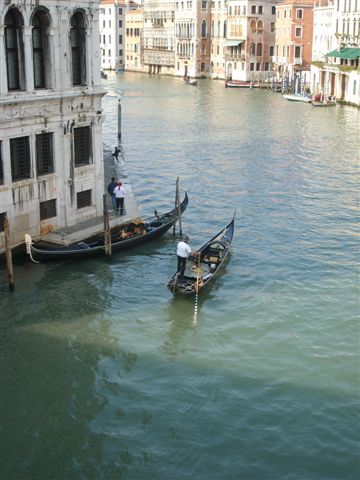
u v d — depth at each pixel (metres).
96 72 23.81
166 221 26.11
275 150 46.62
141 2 143.75
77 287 20.88
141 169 39.97
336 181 37.06
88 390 15.37
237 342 17.70
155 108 72.38
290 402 14.87
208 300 20.30
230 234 25.12
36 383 15.66
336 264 23.47
